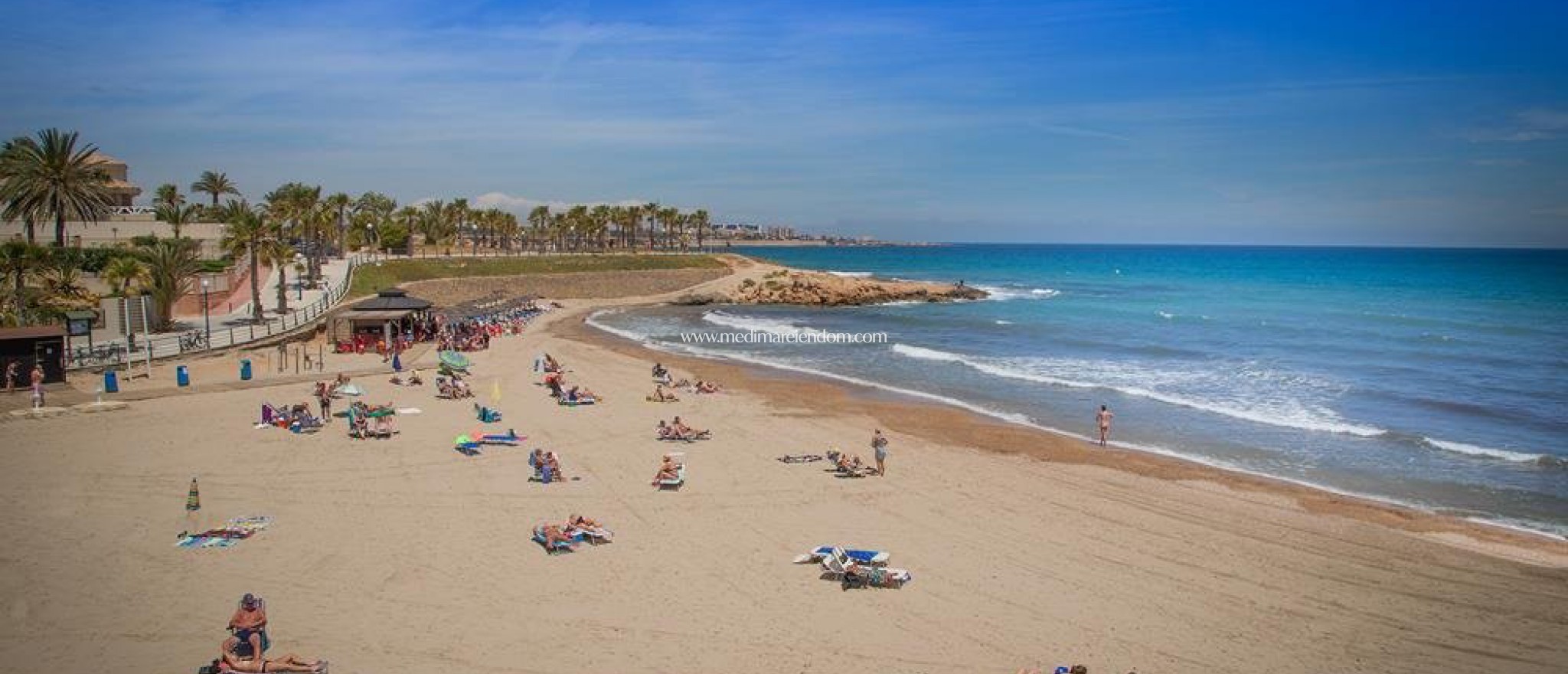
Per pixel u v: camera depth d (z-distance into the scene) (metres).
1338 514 24.28
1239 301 100.00
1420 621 17.56
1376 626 17.34
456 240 145.12
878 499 24.84
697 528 21.89
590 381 44.66
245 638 13.80
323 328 58.62
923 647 15.79
